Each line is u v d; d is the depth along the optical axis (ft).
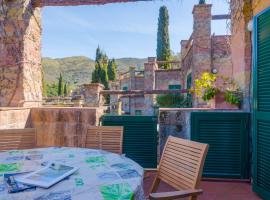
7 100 13.91
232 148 11.91
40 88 15.89
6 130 8.70
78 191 4.52
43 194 4.39
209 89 13.80
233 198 10.19
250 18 12.06
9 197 4.27
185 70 38.83
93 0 13.92
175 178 6.79
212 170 12.10
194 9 25.16
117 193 4.42
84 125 13.73
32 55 14.83
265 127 9.86
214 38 25.34
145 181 10.44
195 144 6.47
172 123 13.07
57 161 6.59
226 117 11.90
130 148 13.01
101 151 7.86
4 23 13.97
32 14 14.74
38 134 14.02
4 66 13.96
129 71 53.78
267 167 9.71
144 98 45.06
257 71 10.36
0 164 6.31
